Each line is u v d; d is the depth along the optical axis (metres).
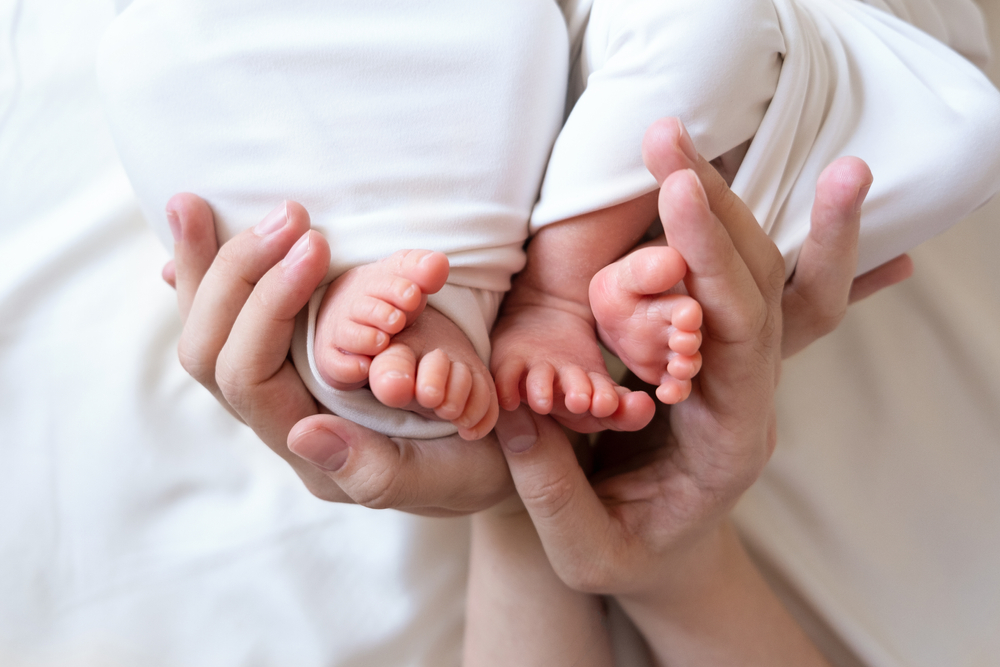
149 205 0.36
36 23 0.46
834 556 0.45
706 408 0.34
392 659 0.43
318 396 0.34
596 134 0.34
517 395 0.33
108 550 0.42
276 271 0.32
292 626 0.42
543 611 0.40
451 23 0.34
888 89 0.36
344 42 0.34
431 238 0.33
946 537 0.45
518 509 0.40
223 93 0.34
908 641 0.43
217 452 0.44
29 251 0.44
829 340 0.46
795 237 0.36
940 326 0.46
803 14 0.36
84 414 0.43
